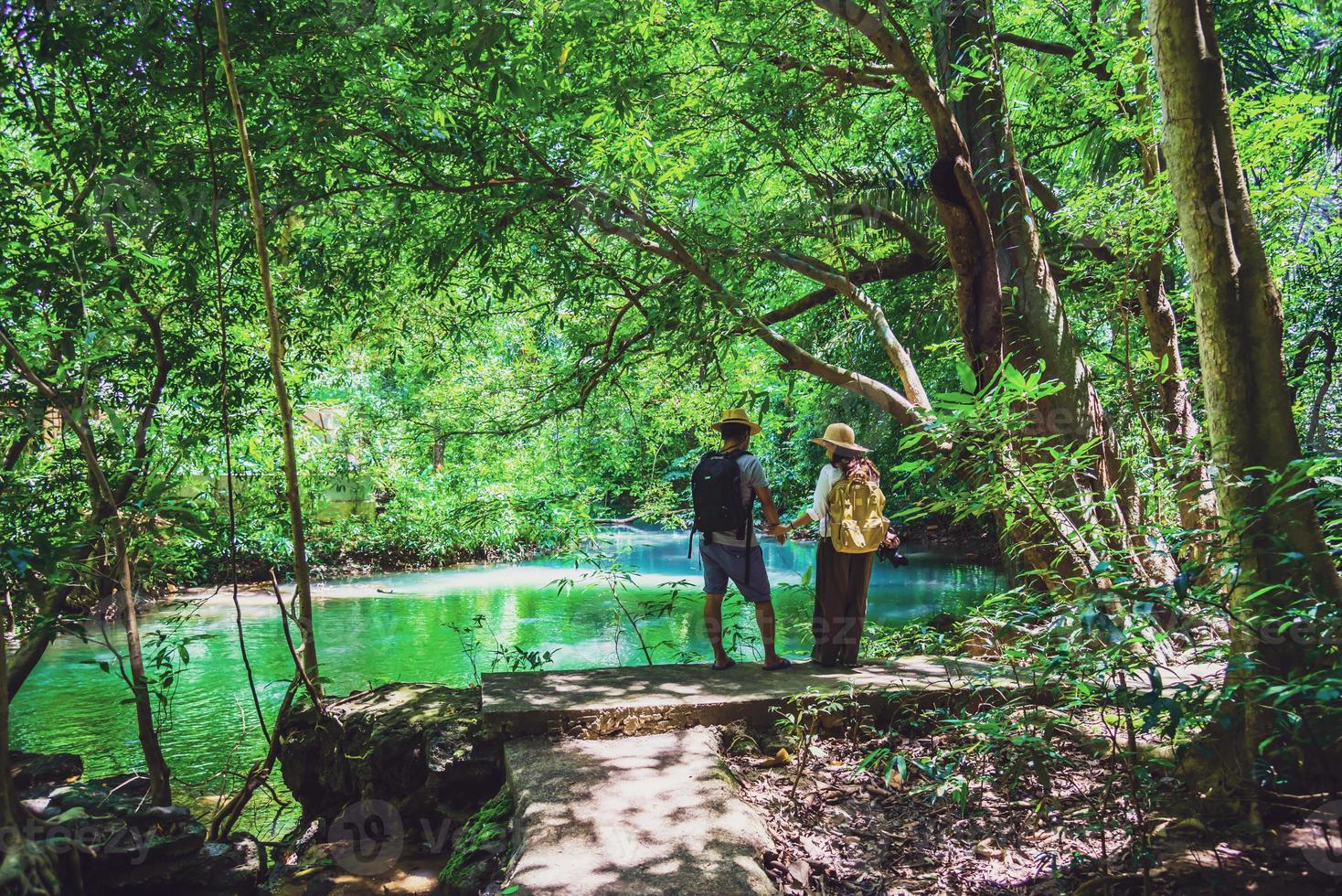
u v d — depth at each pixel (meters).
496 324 11.17
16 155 7.31
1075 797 3.85
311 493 15.18
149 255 6.10
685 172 7.82
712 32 7.64
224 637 11.48
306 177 6.79
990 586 14.64
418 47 6.34
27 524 5.21
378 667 9.66
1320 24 10.28
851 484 5.56
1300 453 3.46
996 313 6.34
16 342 4.67
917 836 3.86
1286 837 3.26
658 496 10.23
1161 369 7.22
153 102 6.08
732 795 4.04
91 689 9.05
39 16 5.34
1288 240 8.21
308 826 5.30
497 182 7.04
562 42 5.98
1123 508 6.20
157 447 7.06
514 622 12.27
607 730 4.82
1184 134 3.59
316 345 8.48
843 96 8.05
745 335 8.29
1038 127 9.63
